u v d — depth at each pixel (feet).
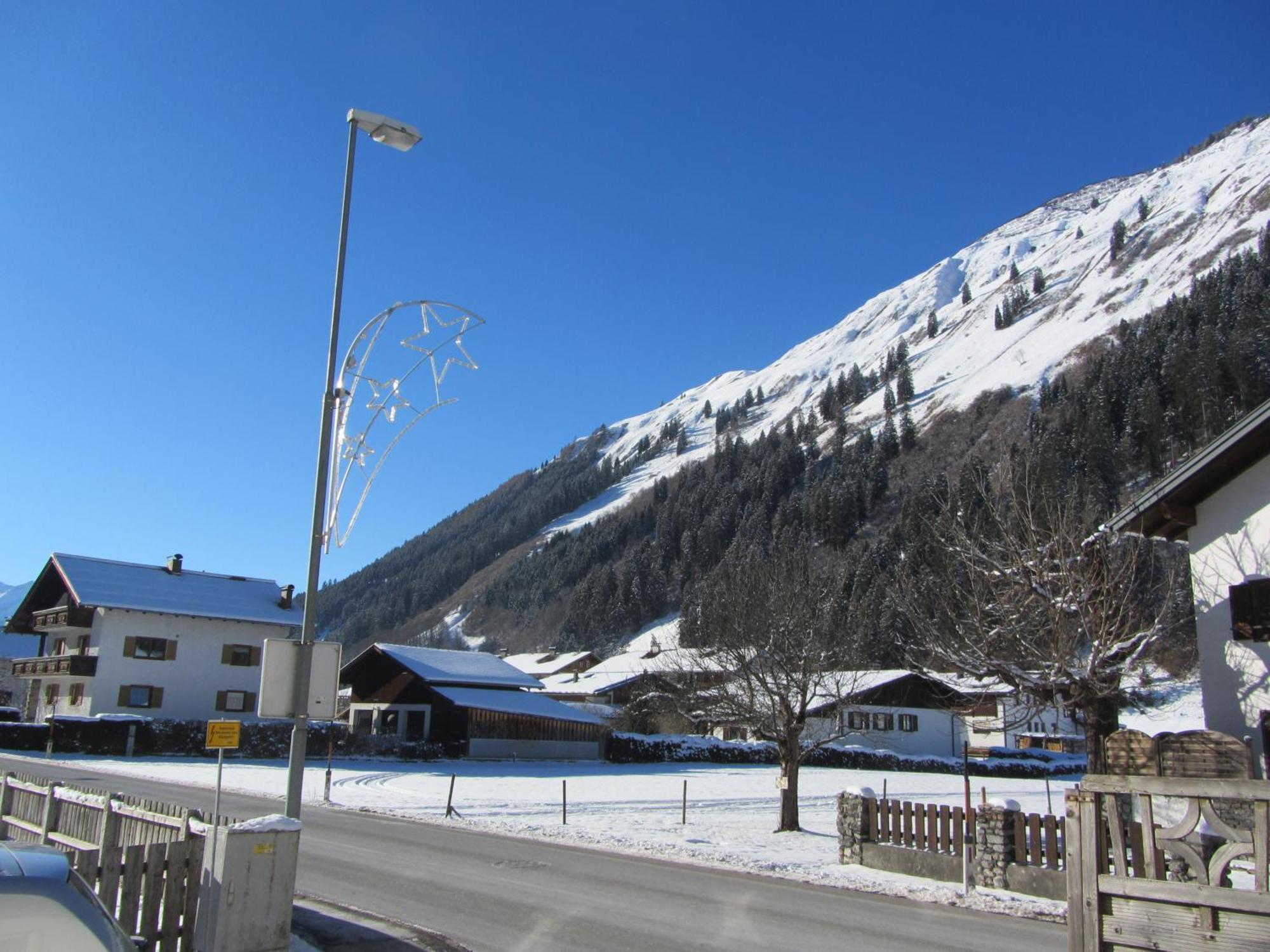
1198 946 19.48
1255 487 54.90
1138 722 156.35
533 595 622.95
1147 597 59.06
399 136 42.57
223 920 24.98
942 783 151.74
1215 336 361.92
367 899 39.37
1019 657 59.36
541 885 44.86
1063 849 45.42
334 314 40.70
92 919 15.25
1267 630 51.67
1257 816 19.20
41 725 142.31
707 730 205.16
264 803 82.53
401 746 159.22
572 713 180.75
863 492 474.08
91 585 167.32
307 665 35.68
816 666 76.54
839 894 46.19
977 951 34.06
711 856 57.88
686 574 500.74
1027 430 428.56
